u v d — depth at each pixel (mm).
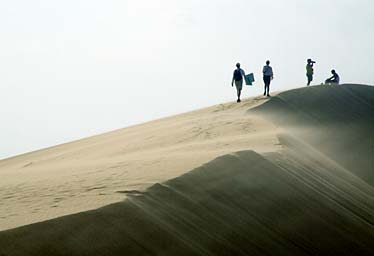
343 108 35188
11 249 6742
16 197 10406
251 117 26312
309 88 37562
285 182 13305
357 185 18562
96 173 12633
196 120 27688
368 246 12164
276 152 16000
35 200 9734
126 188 9680
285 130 25094
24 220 7719
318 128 28797
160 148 20000
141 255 7527
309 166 16734
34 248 6859
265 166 13656
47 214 8023
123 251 7410
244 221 10188
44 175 15000
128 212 8328
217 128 23391
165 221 8672
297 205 12164
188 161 12609
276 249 9875
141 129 33500
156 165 12484
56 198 9609
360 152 26438
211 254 8555
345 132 29359
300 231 11070
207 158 12719
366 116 35469
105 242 7414
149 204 9016
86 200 8953
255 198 11359
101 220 7859
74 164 18953
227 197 10836
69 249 7039
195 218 9375
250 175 12461
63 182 11648
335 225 12234
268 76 34750
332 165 19703
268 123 24453
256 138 19172
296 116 30250
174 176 10680
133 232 7895
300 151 18922
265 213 11008
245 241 9539
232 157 13055
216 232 9258
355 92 41156
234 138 19703
